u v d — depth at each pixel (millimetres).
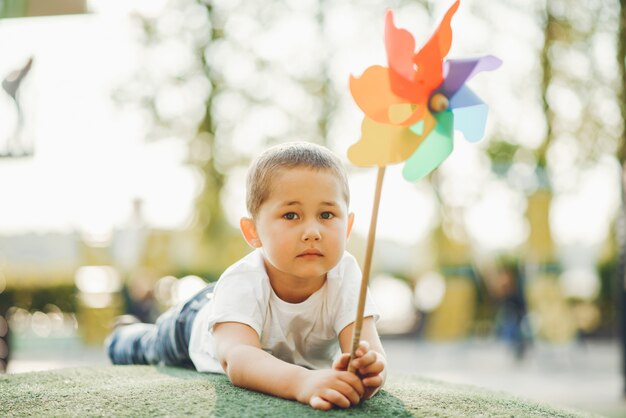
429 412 1448
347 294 1759
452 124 1438
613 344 10750
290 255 1557
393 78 1375
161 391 1569
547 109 7309
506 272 8484
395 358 8805
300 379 1463
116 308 9133
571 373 7074
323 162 1600
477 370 7406
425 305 9961
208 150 8539
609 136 7031
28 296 10383
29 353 8664
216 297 1755
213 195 8742
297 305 1745
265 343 1765
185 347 2193
